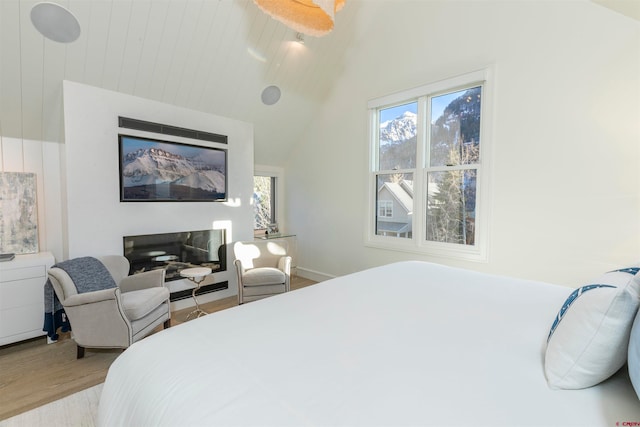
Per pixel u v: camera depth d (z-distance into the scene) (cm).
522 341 113
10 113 263
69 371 216
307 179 458
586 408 78
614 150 215
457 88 300
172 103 327
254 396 83
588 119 225
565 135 235
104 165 282
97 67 268
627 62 209
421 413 76
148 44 275
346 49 386
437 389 85
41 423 164
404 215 351
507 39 261
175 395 86
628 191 211
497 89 268
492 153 273
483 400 81
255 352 106
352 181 398
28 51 238
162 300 260
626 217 213
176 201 331
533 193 252
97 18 244
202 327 128
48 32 234
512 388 86
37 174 288
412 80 329
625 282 103
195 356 104
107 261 269
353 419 74
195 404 81
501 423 73
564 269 239
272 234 466
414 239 336
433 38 311
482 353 105
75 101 265
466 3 286
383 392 84
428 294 168
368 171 377
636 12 181
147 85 301
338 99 407
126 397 96
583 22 225
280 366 97
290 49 347
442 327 126
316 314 141
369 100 371
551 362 91
